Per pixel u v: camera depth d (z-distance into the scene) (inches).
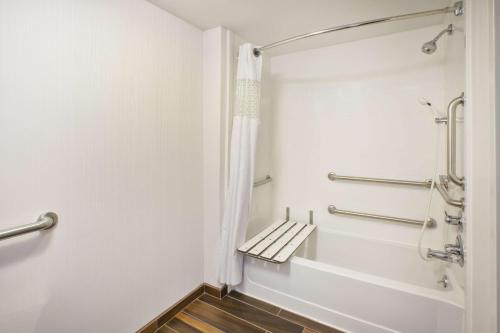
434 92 64.3
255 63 63.2
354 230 78.1
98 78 42.8
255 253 61.8
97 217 43.9
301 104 83.7
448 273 55.1
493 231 32.0
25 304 35.9
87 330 43.4
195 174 64.6
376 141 72.6
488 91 32.9
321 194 82.4
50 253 38.1
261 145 81.8
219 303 64.6
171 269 59.2
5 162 33.1
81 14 40.0
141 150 50.8
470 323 35.6
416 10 56.2
